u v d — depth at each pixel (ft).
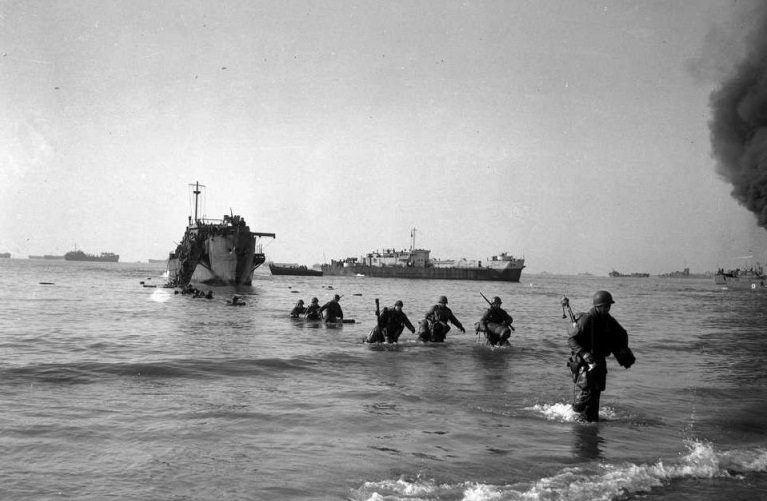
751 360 42.83
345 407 24.36
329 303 66.90
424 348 45.70
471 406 25.21
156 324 63.16
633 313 110.32
